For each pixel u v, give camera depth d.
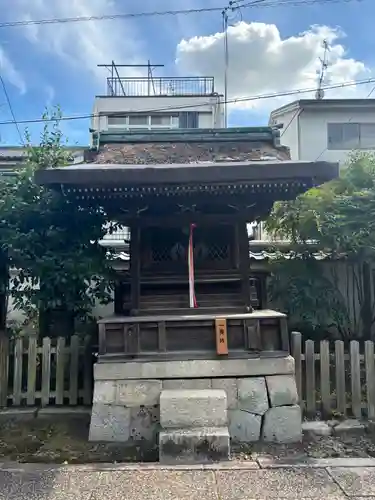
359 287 9.17
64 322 7.11
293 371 5.24
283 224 8.30
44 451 4.79
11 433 5.30
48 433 5.31
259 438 5.06
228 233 6.36
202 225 6.20
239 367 5.23
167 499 3.49
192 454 4.31
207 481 3.81
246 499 3.48
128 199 5.94
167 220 6.08
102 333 5.30
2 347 6.03
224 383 5.20
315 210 7.84
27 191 6.85
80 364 6.22
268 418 5.11
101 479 3.87
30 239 6.49
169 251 6.34
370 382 5.60
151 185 5.51
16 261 6.64
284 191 5.75
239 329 5.39
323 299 8.07
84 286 6.70
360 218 7.62
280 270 8.40
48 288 6.44
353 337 8.91
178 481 3.82
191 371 5.21
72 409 5.83
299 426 5.07
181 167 5.34
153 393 5.15
